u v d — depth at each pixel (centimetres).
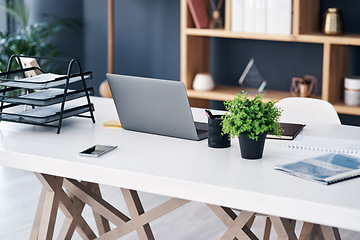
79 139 216
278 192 158
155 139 216
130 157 193
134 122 226
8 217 322
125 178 179
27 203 343
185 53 413
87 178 187
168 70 469
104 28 493
